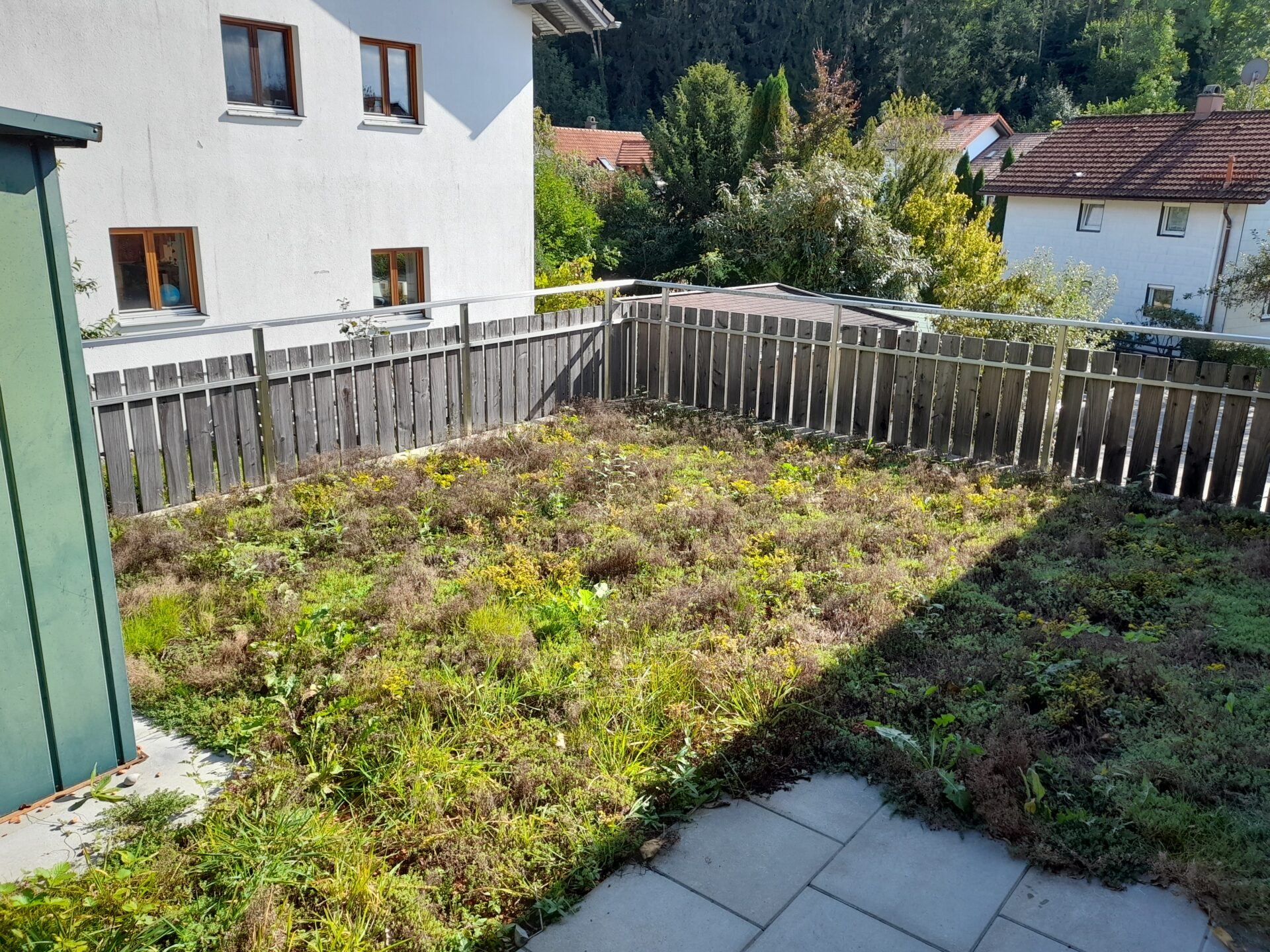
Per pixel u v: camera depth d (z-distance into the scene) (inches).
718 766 140.1
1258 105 1470.2
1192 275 940.0
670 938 109.0
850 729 147.6
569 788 133.3
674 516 242.1
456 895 114.2
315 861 118.7
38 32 328.8
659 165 1133.7
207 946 105.7
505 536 231.5
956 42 2023.9
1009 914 112.2
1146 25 2059.5
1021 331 548.7
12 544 126.1
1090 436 283.0
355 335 356.2
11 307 122.6
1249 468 256.7
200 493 257.0
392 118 461.7
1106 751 140.3
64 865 111.6
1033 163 1058.7
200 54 376.5
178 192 379.6
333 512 242.7
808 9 1982.0
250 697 158.7
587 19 536.7
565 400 366.6
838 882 118.0
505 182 524.1
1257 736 140.8
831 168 755.4
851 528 235.0
